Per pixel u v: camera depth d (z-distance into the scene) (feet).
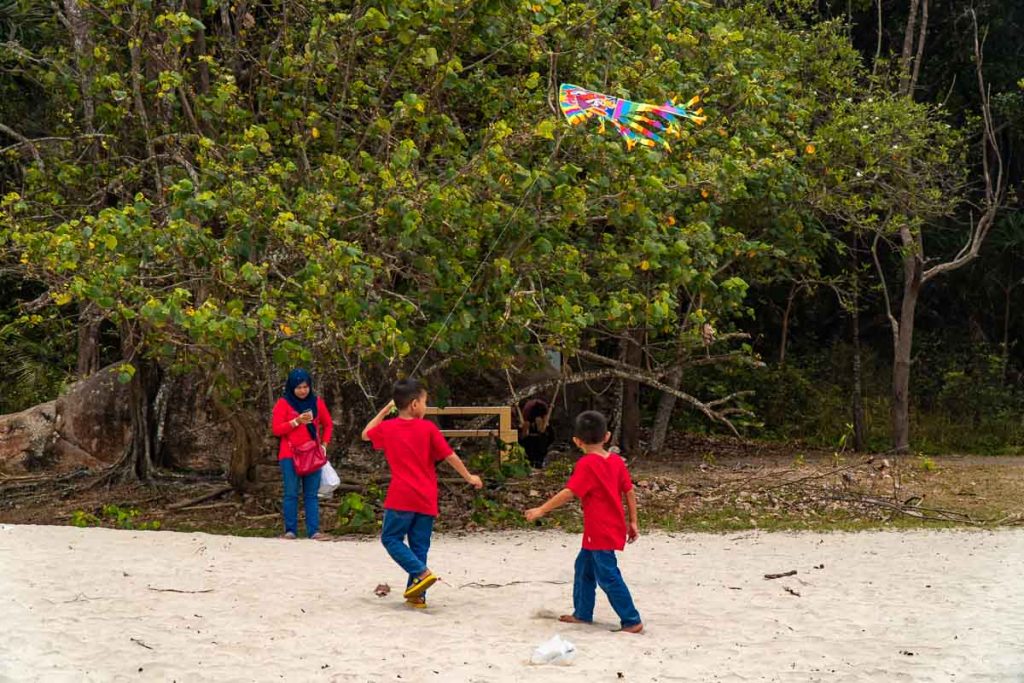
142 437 62.75
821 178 67.51
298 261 49.34
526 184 45.01
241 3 56.29
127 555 37.45
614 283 52.85
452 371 52.21
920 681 24.64
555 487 59.06
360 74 52.70
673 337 69.87
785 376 90.43
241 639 27.22
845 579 38.11
